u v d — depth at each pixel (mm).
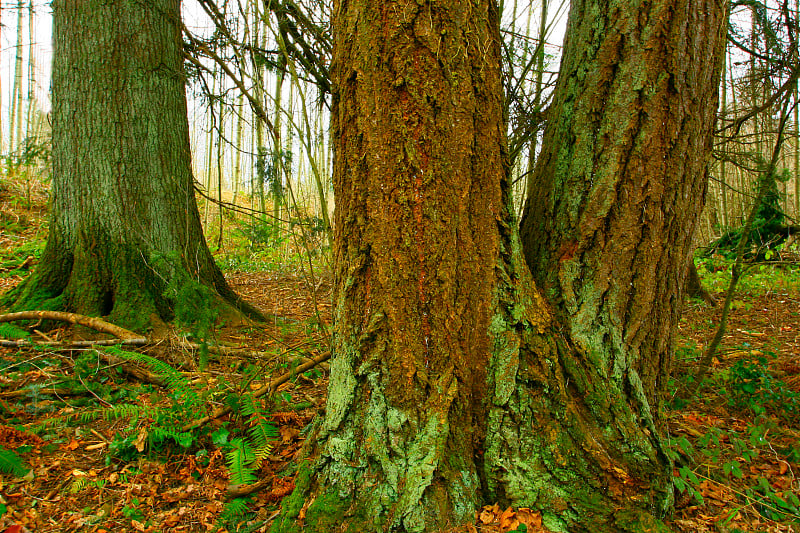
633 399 2162
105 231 4371
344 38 2039
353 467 1969
